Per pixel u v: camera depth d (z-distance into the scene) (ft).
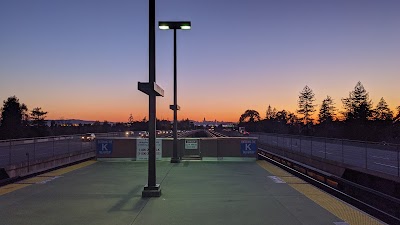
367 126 246.27
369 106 300.81
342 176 66.13
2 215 24.21
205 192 32.81
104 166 57.16
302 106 396.98
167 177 42.83
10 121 246.88
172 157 65.16
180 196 30.91
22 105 312.29
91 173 47.62
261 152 127.54
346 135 247.29
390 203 44.57
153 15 30.86
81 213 24.81
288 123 479.82
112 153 66.59
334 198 29.99
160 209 26.00
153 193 30.68
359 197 49.14
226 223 22.25
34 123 314.76
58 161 71.26
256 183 38.19
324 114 374.63
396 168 64.54
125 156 66.54
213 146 66.64
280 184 37.50
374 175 56.13
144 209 26.00
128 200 29.25
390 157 86.63
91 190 34.06
